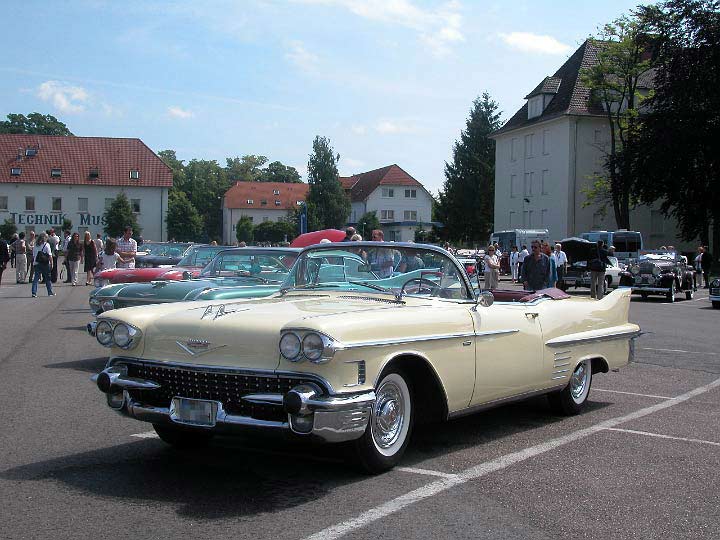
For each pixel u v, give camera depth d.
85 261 26.36
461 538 3.99
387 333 4.92
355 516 4.29
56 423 6.52
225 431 4.75
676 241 52.84
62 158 72.38
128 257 18.66
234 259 9.84
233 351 4.76
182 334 4.95
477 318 5.79
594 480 5.12
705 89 39.88
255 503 4.49
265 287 8.60
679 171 40.66
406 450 5.84
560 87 53.09
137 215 72.81
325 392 4.51
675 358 11.45
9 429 6.29
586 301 7.50
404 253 6.09
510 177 57.38
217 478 5.00
